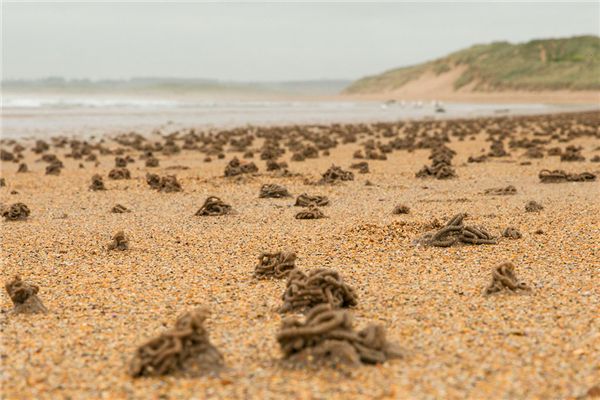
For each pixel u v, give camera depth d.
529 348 8.56
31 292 10.70
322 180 26.69
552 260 13.35
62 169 34.12
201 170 32.66
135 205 22.03
